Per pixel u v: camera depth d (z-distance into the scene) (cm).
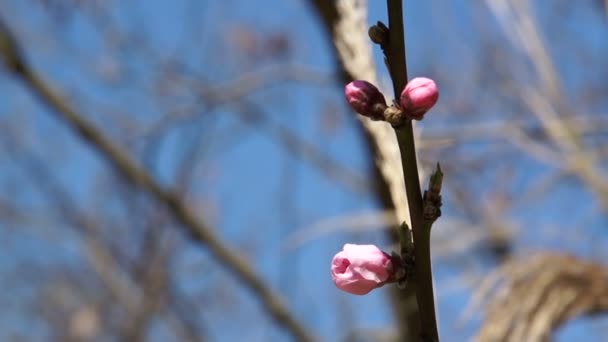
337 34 96
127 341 261
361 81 81
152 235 257
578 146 131
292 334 240
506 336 108
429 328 81
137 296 263
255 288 240
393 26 80
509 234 131
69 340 269
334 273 81
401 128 80
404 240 81
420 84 79
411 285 83
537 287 109
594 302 109
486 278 112
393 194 93
